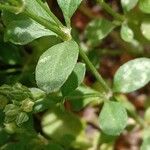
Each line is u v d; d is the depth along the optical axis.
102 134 0.11
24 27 0.07
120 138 0.12
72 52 0.07
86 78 0.12
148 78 0.08
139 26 0.10
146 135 0.10
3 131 0.09
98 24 0.10
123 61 0.12
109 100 0.09
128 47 0.11
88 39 0.10
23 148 0.09
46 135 0.11
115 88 0.09
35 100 0.07
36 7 0.07
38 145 0.09
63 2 0.07
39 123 0.11
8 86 0.07
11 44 0.10
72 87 0.08
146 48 0.12
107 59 0.12
